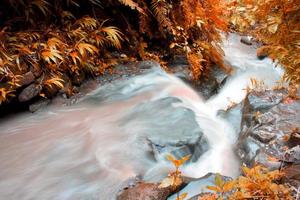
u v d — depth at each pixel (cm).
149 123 335
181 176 246
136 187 234
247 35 678
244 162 283
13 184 269
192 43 527
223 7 518
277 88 372
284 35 237
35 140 326
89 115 366
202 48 512
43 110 379
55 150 308
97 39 431
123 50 484
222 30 582
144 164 277
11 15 401
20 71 359
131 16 497
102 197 244
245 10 253
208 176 247
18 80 354
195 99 441
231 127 358
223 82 501
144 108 368
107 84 425
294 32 233
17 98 364
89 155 295
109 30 433
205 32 536
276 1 229
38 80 374
